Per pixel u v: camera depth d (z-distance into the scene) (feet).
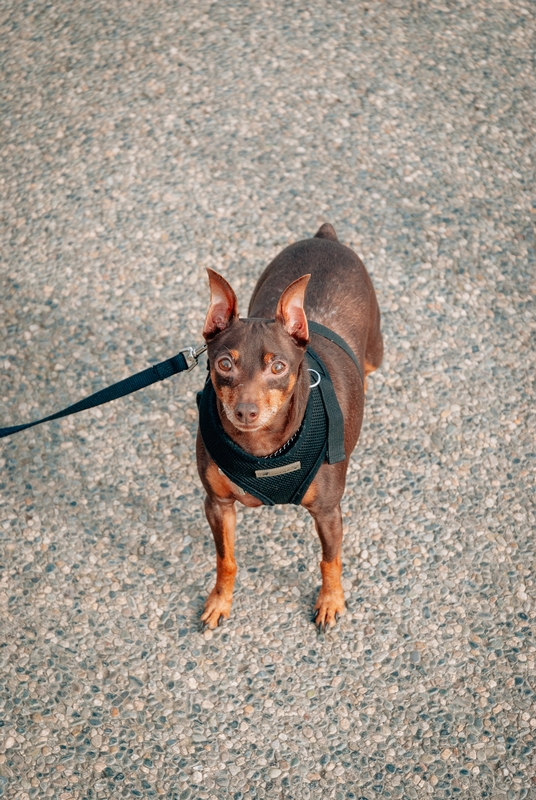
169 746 4.36
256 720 4.43
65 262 5.80
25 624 4.66
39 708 4.45
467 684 4.51
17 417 5.26
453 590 4.75
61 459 5.13
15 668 4.55
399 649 4.60
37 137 6.38
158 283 5.70
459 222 5.96
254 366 3.78
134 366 5.41
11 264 5.81
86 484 5.06
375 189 6.09
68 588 4.77
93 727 4.41
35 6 7.25
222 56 6.73
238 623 4.68
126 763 4.32
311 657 4.59
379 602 4.73
